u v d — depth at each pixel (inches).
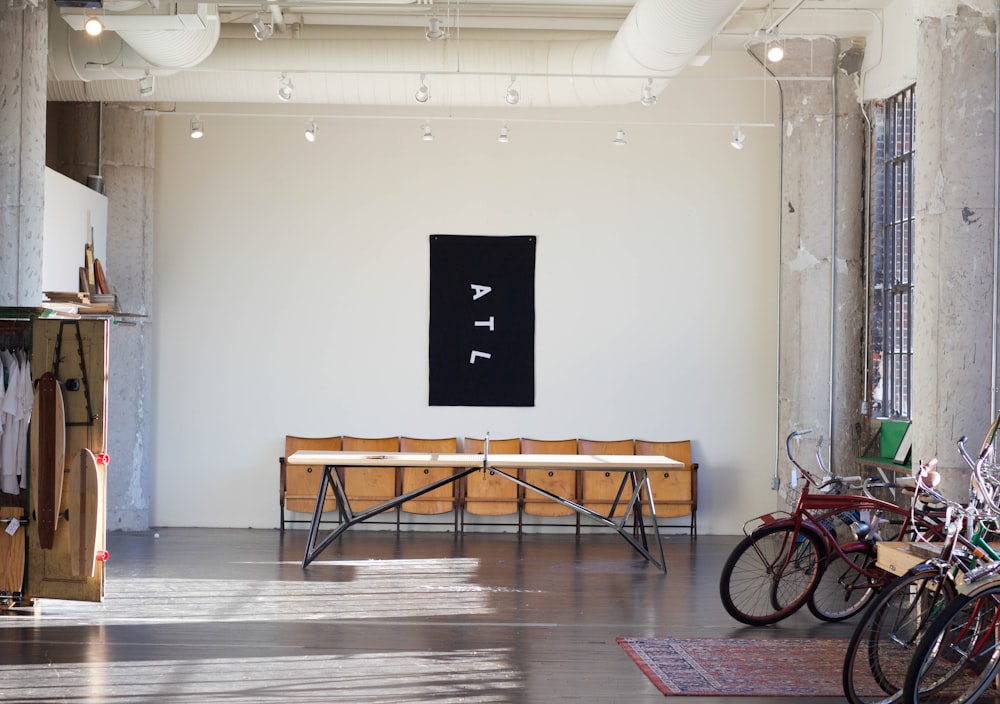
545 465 335.9
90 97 380.2
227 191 429.1
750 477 432.8
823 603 274.8
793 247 408.5
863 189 405.4
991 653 193.9
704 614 280.5
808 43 401.1
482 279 431.8
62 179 344.8
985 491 206.8
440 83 372.2
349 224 430.9
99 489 277.0
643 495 422.3
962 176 269.6
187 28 287.1
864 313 405.7
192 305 428.5
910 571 196.9
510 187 432.1
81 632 250.5
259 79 372.2
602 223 432.5
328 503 419.2
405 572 333.4
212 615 269.6
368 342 431.5
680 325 433.1
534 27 417.7
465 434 431.5
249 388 429.7
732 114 431.5
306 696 202.4
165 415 427.5
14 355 281.7
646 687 212.8
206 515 427.5
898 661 197.3
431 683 212.8
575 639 251.4
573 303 432.8
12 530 275.3
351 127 431.2
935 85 272.2
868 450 401.7
